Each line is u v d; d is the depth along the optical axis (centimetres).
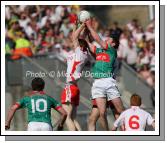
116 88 3859
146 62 6550
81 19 3866
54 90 5341
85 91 5238
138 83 5850
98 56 3875
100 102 3841
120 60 5816
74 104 4062
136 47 6650
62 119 3834
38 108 3788
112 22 7119
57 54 5556
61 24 6481
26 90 5538
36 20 6512
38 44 6384
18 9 6481
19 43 5772
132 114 3822
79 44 4003
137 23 6962
